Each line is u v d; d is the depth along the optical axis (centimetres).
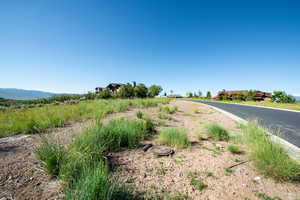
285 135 432
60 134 343
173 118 685
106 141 281
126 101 1234
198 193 169
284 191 177
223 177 204
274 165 208
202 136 410
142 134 369
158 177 199
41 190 159
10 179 174
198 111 1027
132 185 177
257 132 362
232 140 372
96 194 137
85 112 670
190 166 233
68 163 180
